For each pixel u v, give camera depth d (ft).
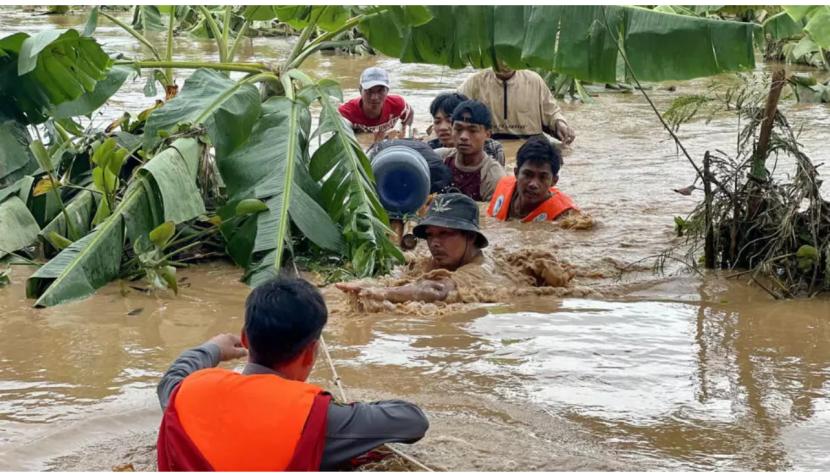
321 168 24.27
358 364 17.48
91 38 23.81
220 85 24.81
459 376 16.99
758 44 23.27
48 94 25.07
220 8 32.14
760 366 17.60
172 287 21.30
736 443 14.67
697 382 16.88
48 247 24.00
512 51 25.61
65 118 26.48
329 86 25.82
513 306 20.79
